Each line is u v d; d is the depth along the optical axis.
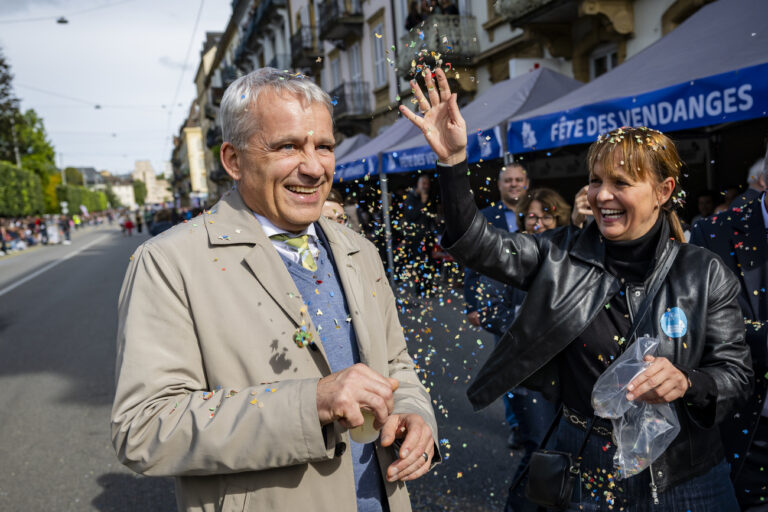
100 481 3.41
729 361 1.49
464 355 3.93
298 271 1.32
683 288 1.52
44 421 4.44
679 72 3.93
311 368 1.22
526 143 5.19
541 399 2.62
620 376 1.40
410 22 11.35
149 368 1.12
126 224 41.00
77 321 8.58
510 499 2.13
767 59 3.15
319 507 1.17
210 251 1.23
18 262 22.11
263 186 1.25
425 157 6.78
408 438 1.17
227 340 1.17
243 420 1.05
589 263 1.62
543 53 10.30
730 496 1.56
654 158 1.50
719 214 2.16
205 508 1.16
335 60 20.53
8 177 37.72
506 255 1.67
